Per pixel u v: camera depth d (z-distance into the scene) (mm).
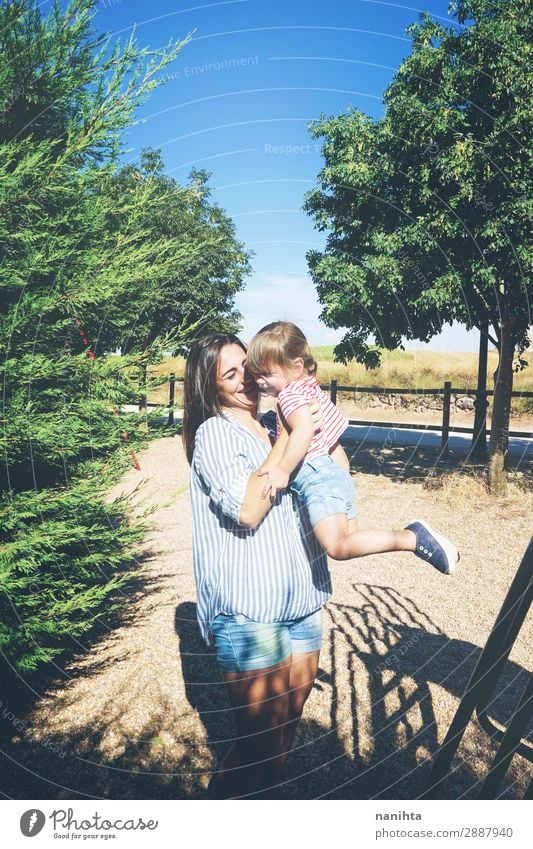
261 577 1659
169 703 2924
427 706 2910
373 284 7484
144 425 3436
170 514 6895
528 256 6082
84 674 3215
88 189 3195
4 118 3043
